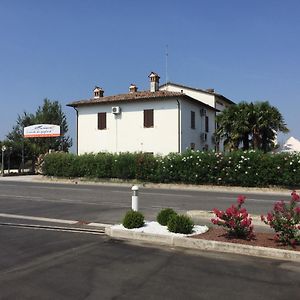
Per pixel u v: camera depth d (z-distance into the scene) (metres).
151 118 36.88
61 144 61.78
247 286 5.86
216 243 8.06
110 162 32.00
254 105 32.31
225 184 27.31
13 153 46.47
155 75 39.66
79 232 9.96
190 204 16.56
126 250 8.05
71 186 27.33
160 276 6.31
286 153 26.08
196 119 39.38
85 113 39.88
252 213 13.69
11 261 7.18
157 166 29.80
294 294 5.54
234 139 32.53
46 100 63.75
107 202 17.08
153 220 11.77
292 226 7.94
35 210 14.29
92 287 5.78
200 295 5.47
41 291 5.60
